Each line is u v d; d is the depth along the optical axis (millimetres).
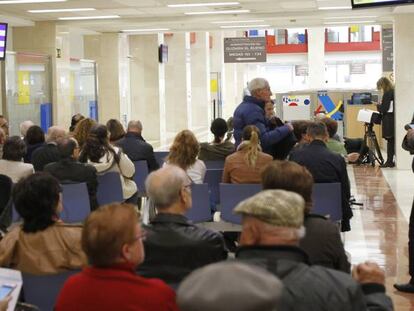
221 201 5008
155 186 2885
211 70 30156
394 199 9453
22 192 2979
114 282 2066
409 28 12680
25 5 10945
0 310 2275
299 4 11445
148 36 18297
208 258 2789
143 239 2783
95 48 16734
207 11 12367
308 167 4977
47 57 12977
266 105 6336
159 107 18438
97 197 5926
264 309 1065
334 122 7750
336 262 2807
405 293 5066
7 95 11039
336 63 39750
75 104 14258
